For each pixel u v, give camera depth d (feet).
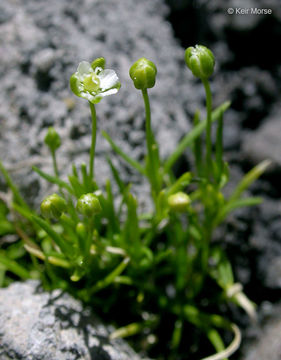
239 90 0.40
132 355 0.31
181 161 0.37
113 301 0.33
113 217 0.31
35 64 0.35
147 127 0.28
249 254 0.36
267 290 0.36
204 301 0.35
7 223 0.34
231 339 0.34
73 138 0.34
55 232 0.27
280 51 0.41
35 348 0.28
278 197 0.37
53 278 0.31
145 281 0.33
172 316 0.34
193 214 0.32
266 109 0.40
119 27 0.38
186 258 0.33
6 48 0.35
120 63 0.37
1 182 0.33
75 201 0.33
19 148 0.34
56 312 0.29
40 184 0.33
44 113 0.34
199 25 0.42
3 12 0.37
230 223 0.35
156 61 0.38
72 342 0.29
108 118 0.35
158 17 0.41
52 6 0.37
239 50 0.41
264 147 0.38
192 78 0.40
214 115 0.31
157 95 0.37
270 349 0.34
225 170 0.30
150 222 0.33
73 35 0.37
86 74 0.26
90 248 0.29
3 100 0.34
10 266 0.31
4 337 0.28
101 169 0.34
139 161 0.35
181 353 0.34
